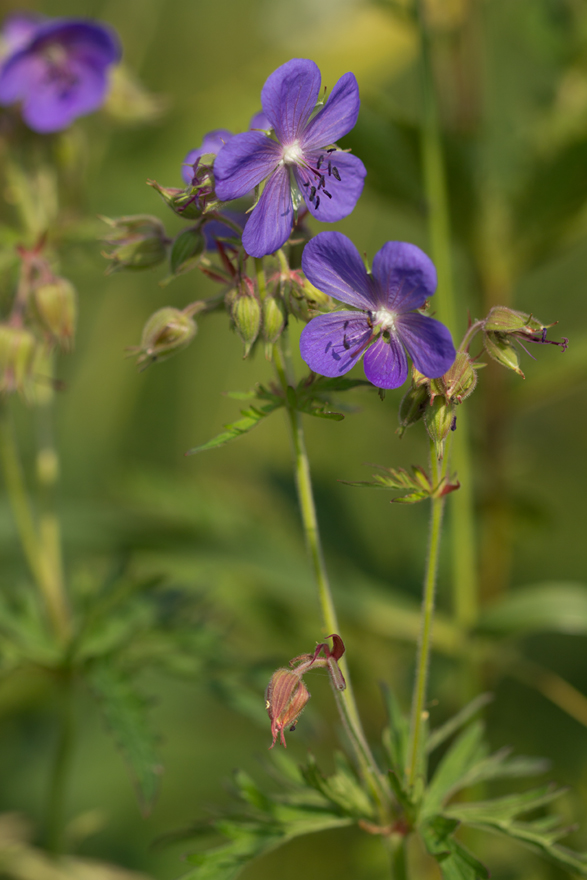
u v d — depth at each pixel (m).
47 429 0.88
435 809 0.77
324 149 0.72
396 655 1.03
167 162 1.08
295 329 1.00
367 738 0.97
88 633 0.86
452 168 0.88
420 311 0.72
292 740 1.01
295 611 1.03
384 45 1.00
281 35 1.05
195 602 0.88
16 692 0.96
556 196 0.89
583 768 0.95
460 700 0.91
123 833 0.97
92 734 1.06
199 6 1.11
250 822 0.76
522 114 0.92
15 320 0.84
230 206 0.76
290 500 1.11
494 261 0.91
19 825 0.90
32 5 1.08
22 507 0.87
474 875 0.74
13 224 0.89
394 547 1.12
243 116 1.07
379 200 0.91
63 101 0.88
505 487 0.95
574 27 0.92
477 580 0.97
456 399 0.72
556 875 0.88
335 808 0.77
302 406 0.74
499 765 0.79
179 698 1.07
